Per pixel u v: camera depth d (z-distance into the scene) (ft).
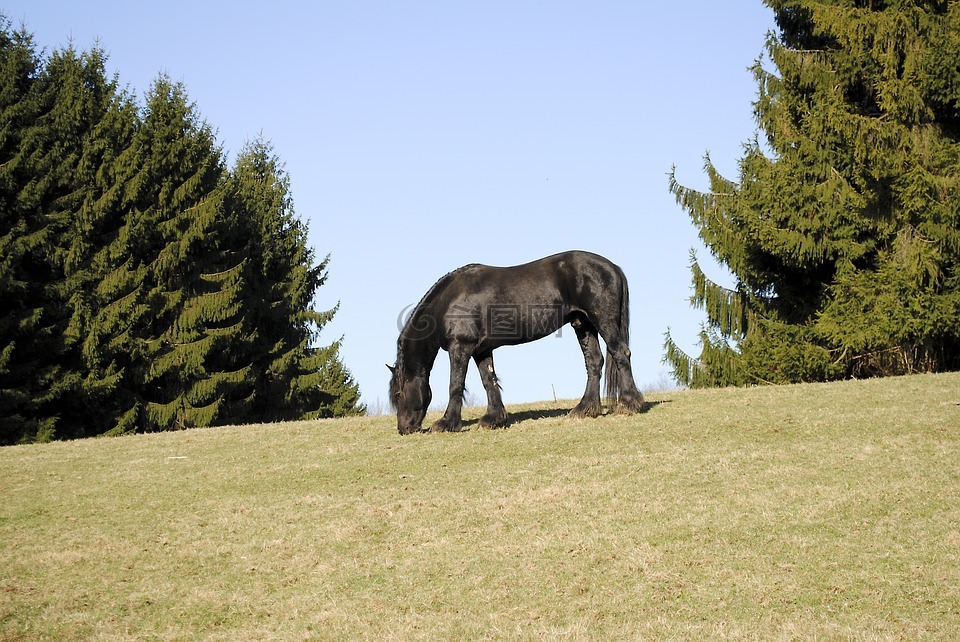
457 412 58.29
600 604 34.32
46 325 109.09
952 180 92.68
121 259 116.78
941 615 31.48
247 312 129.49
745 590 34.40
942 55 92.53
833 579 34.65
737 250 104.22
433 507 45.65
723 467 48.37
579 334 59.41
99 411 114.01
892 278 93.25
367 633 33.45
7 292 104.47
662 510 42.73
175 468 57.11
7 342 105.09
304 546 42.16
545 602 34.86
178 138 124.16
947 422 53.83
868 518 40.01
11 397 103.04
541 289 55.67
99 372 110.42
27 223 109.40
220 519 46.47
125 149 118.11
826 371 98.78
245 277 133.69
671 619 32.71
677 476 47.37
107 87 129.80
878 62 99.14
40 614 36.86
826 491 43.52
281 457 57.98
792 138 101.04
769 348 101.40
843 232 95.86
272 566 40.29
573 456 51.96
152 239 120.06
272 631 34.32
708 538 39.24
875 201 97.04
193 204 123.54
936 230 92.48
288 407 136.87
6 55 116.16
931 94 95.45
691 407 62.44
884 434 52.54
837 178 97.60
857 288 94.38
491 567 38.22
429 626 33.60
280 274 147.13
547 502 45.06
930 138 97.14
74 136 118.32
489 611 34.53
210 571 40.27
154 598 37.81
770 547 37.88
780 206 97.30
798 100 103.24
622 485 46.57
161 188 120.98
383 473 52.01
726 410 60.80
